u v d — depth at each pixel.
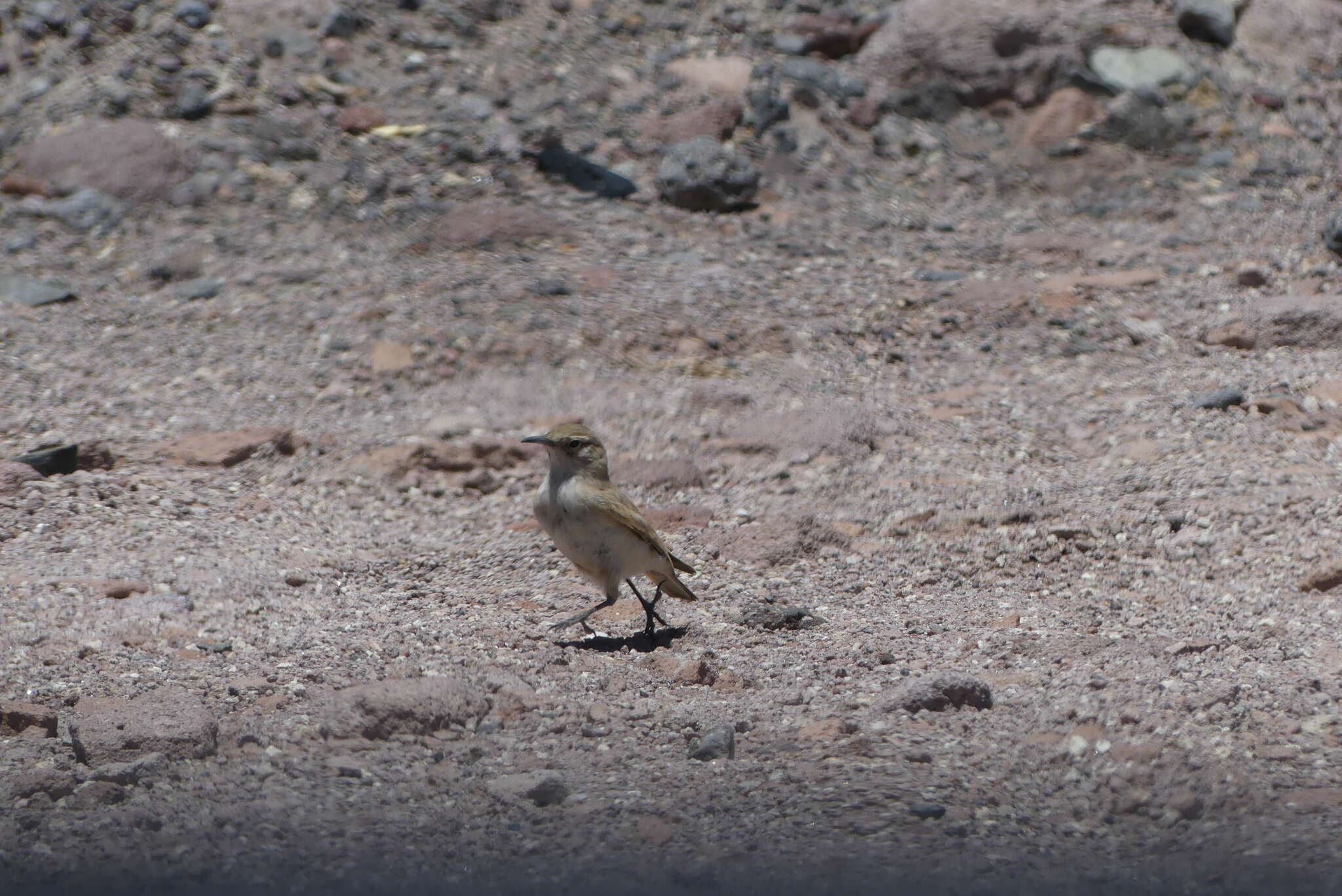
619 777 7.09
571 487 8.92
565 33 21.83
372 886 5.97
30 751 7.43
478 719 7.82
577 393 14.72
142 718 7.44
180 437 13.68
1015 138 21.22
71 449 12.55
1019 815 6.66
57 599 9.81
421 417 14.23
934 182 20.47
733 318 16.27
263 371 15.07
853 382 15.12
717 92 21.03
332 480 12.84
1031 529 11.38
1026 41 21.81
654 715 7.93
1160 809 6.68
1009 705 8.02
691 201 19.12
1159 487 12.30
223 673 8.53
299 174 18.91
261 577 10.51
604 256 17.78
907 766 7.17
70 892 5.91
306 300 16.45
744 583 10.55
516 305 16.33
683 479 12.81
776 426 13.79
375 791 6.95
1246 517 11.29
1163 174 20.61
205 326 16.06
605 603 9.09
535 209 18.69
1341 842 6.24
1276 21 22.98
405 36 21.22
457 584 10.70
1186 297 16.95
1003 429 14.04
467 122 20.00
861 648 9.19
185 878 6.04
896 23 22.28
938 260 18.22
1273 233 19.09
